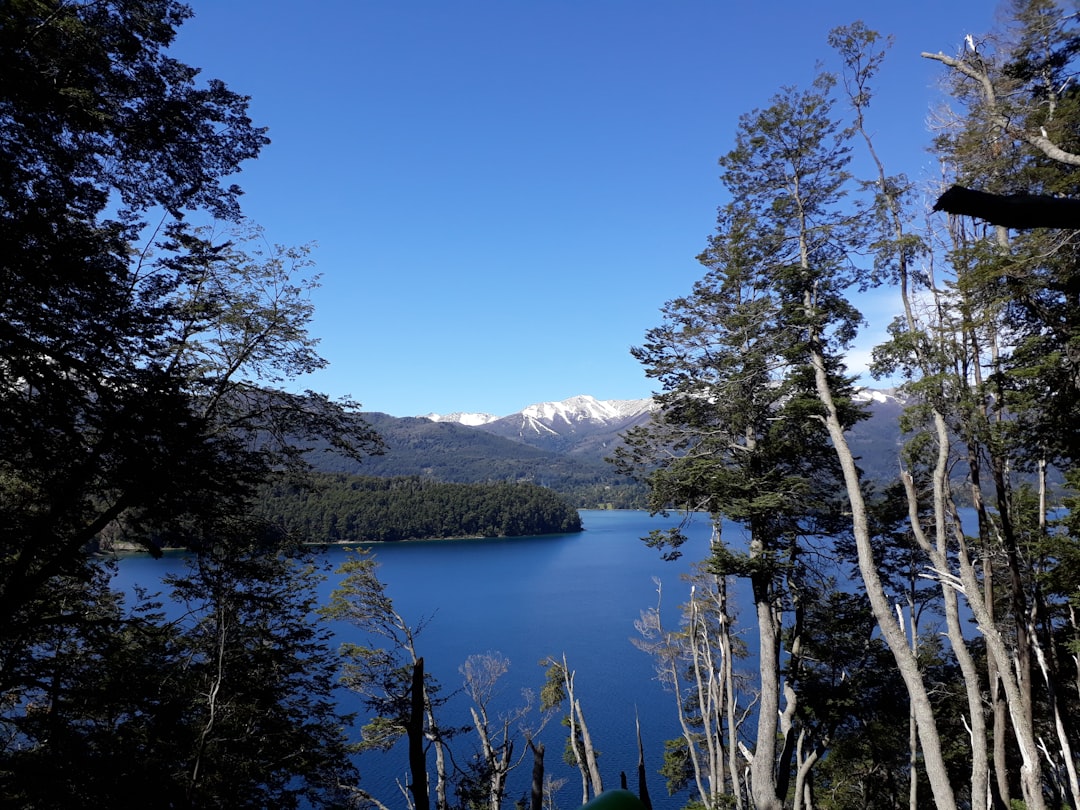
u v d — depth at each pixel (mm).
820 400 13758
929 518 14508
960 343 11625
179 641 12438
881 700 16266
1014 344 11344
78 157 7430
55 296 7270
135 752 9547
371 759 27000
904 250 12203
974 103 10875
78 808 7895
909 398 12148
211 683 11586
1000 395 11352
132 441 8055
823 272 13906
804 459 15703
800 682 16109
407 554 100000
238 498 10273
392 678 16031
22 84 6172
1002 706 13547
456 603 60500
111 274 7777
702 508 15281
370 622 17062
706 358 15086
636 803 1242
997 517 14672
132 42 7266
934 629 19641
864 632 16906
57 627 9477
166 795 9016
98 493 8664
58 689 9141
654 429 15828
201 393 10742
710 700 19484
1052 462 12898
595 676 38094
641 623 22844
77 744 8539
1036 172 9039
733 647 19609
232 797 11234
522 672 38781
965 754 16969
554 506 140000
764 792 12953
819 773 20484
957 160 10883
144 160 8125
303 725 14203
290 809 12656
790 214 15156
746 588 53812
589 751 17109
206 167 8570
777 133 14500
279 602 13602
